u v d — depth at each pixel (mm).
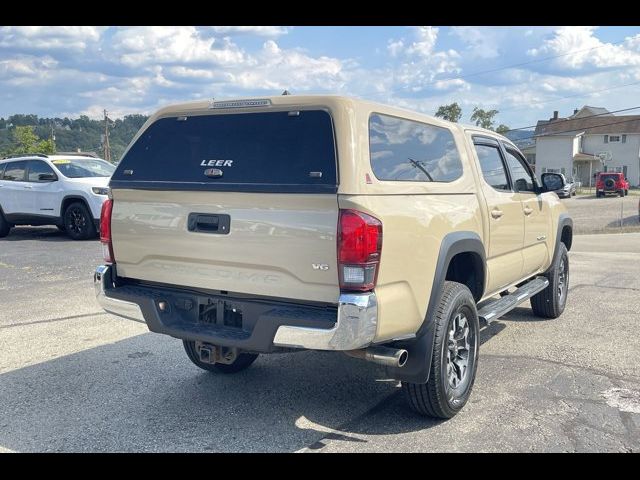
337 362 5699
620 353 5961
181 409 4617
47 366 5605
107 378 5289
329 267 3643
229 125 4195
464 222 4703
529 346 6219
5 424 4367
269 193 3789
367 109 3932
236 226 3945
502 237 5500
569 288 9320
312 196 3652
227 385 5117
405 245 3906
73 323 7117
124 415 4516
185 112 4418
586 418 4418
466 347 4621
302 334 3662
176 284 4332
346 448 3986
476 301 5211
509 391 4961
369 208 3629
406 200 4020
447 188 4617
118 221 4531
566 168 66062
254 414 4527
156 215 4305
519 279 6289
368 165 3779
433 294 4211
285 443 4059
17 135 53188
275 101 4023
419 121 4547
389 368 4172
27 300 8336
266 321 3781
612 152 67875
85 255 12305
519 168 6312
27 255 12344
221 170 4070
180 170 4285
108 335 6613
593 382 5152
